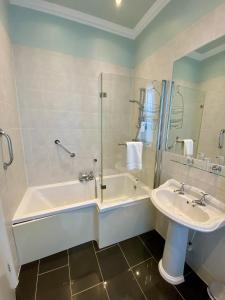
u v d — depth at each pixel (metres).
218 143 1.16
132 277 1.30
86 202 1.58
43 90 1.80
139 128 1.97
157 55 1.70
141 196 1.78
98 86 1.97
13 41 1.59
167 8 1.50
